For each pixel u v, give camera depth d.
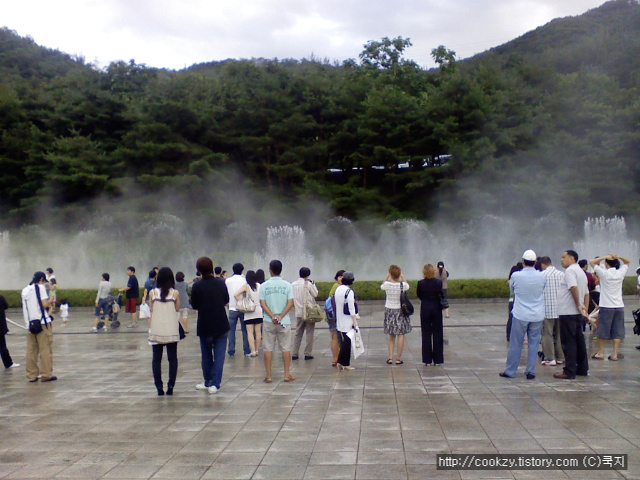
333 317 11.28
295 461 5.78
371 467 5.56
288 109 44.81
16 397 8.96
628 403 7.66
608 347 12.48
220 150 45.75
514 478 5.24
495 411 7.39
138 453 6.16
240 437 6.61
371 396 8.41
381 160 42.81
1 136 44.41
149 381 10.02
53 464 5.88
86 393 9.16
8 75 61.66
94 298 23.19
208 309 9.01
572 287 9.19
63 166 41.22
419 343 13.66
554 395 8.18
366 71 54.66
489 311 20.25
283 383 9.52
